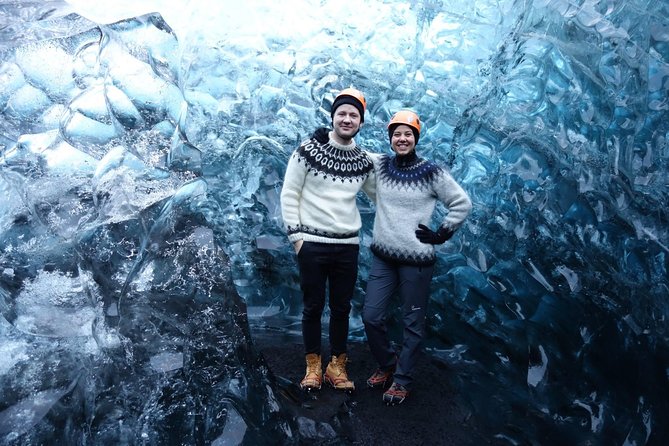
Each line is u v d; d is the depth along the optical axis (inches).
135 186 103.9
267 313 137.3
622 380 114.9
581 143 144.2
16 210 98.8
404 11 171.9
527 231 138.9
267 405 96.7
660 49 148.0
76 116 103.4
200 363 96.1
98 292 96.1
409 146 103.8
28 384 85.4
